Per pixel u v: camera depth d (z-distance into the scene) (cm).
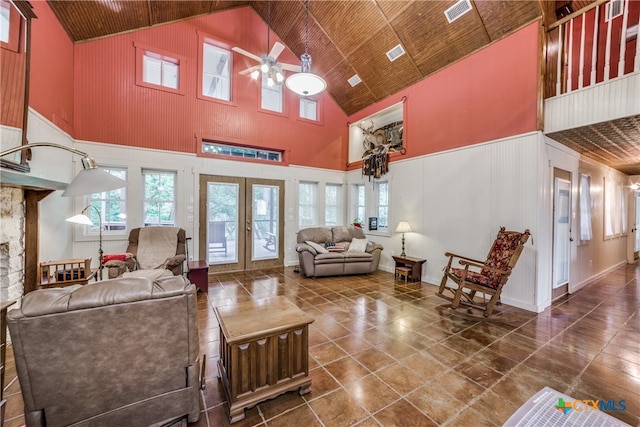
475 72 395
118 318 128
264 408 168
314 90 299
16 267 253
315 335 265
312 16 495
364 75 546
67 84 364
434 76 456
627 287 436
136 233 416
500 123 365
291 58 592
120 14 388
